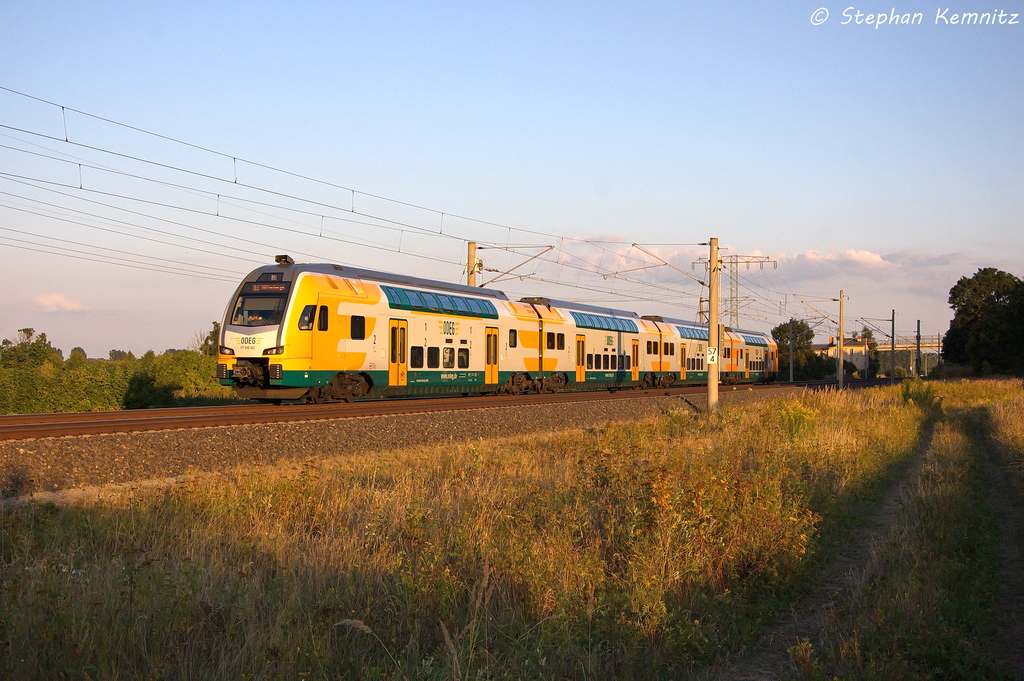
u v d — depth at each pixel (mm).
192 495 10242
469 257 35500
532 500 10344
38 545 7965
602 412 25547
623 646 6258
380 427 17672
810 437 18500
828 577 8938
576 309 36312
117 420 16391
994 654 6457
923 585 7441
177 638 5879
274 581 6965
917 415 28719
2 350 43875
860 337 113000
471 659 5559
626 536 8805
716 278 29984
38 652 5465
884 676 5586
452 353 27000
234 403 34938
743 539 8773
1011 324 72312
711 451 15219
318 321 21672
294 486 10992
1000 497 13391
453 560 7793
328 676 5535
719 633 6934
